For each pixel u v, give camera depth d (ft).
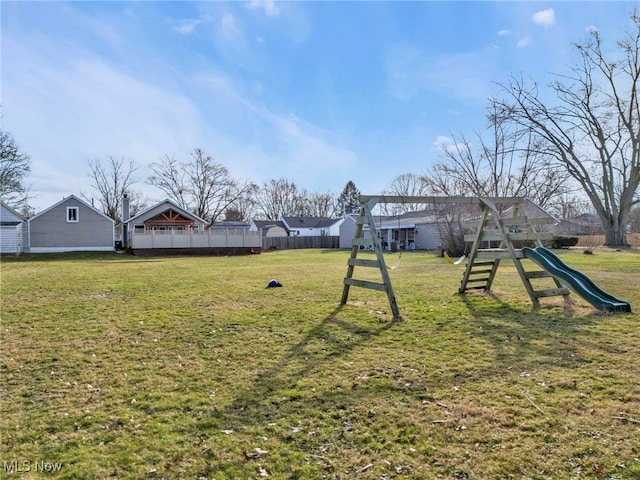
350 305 21.59
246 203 178.19
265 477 6.79
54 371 12.07
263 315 19.39
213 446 7.79
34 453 7.57
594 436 7.90
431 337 15.20
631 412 8.84
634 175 79.56
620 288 25.75
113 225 92.48
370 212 20.22
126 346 14.55
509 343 14.20
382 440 7.94
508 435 8.02
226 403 9.73
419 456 7.36
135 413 9.23
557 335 15.10
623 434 7.95
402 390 10.34
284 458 7.37
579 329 15.88
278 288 28.32
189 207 137.18
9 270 44.52
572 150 78.64
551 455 7.29
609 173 81.56
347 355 13.24
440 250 63.41
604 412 8.87
